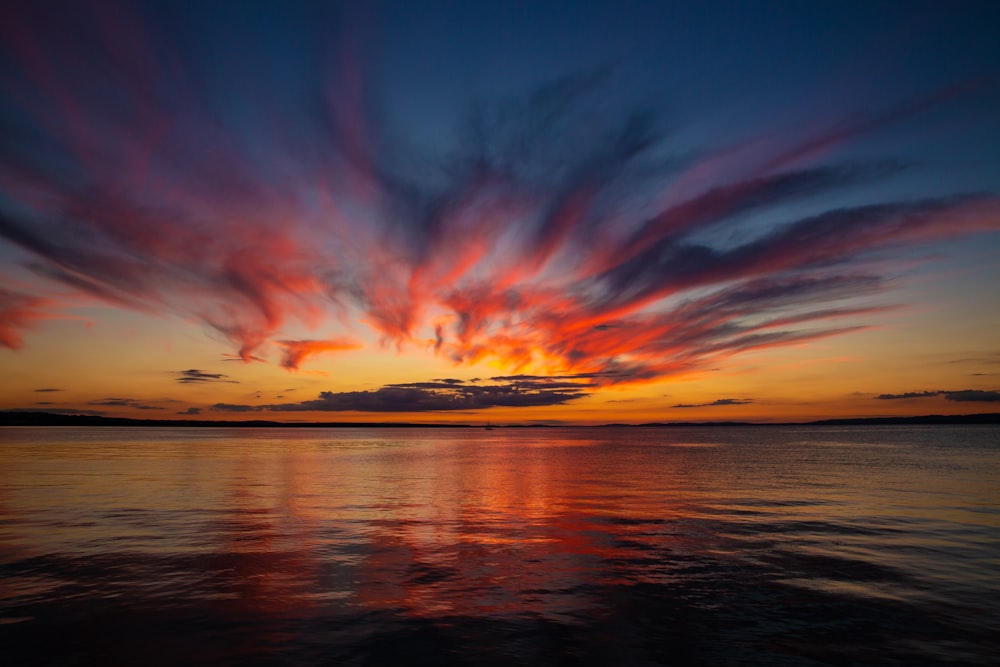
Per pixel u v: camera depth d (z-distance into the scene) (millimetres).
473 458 66812
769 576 14586
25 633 10609
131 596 12625
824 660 9852
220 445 104688
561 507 25906
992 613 12008
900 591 13398
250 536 18766
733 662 9750
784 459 62500
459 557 16297
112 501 26594
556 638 10625
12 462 52438
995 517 23125
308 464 53812
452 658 9758
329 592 13031
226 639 10414
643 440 156500
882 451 80500
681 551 17203
